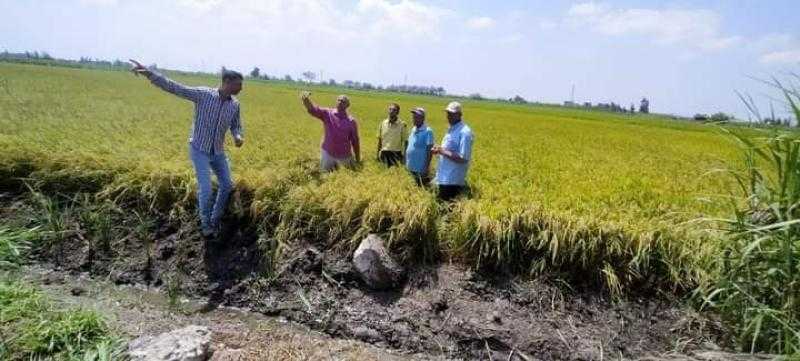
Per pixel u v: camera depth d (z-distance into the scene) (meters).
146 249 6.99
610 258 6.22
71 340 4.61
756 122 4.86
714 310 5.62
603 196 8.21
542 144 18.12
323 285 6.33
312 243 6.82
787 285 4.59
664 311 5.88
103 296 6.19
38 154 8.10
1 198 7.70
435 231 6.64
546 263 6.33
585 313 5.89
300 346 5.34
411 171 8.60
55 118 13.88
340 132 8.97
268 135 13.73
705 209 7.59
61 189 7.76
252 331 5.59
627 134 30.09
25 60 86.44
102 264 6.82
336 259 6.58
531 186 8.53
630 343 5.54
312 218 6.90
